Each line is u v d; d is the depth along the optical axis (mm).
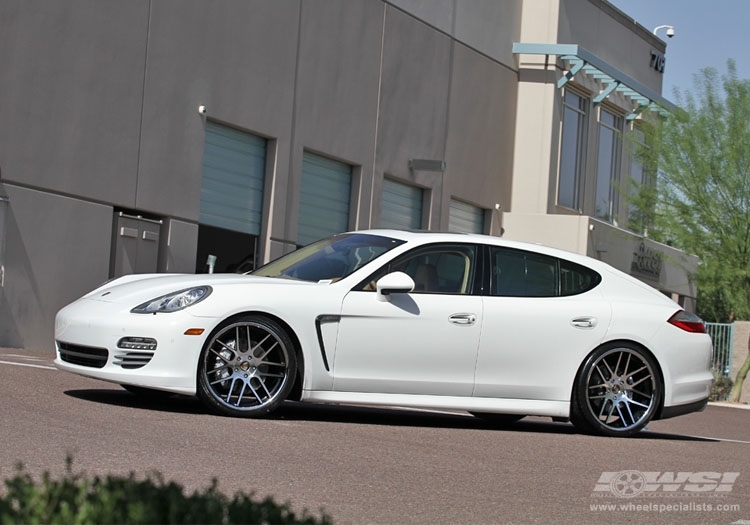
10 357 11555
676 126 28453
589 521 5188
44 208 14625
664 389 8938
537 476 6387
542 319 8547
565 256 8938
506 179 26891
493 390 8406
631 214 29703
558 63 27188
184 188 16984
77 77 15000
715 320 33688
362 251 8438
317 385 7855
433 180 23750
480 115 25547
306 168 20188
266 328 7656
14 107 14117
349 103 20906
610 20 30016
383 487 5523
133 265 16125
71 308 7906
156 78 16344
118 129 15719
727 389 23406
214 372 7520
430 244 8438
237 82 18000
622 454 7727
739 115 27906
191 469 5398
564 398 8602
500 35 26281
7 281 14172
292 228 19578
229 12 17719
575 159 28750
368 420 8500
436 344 8172
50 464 5121
